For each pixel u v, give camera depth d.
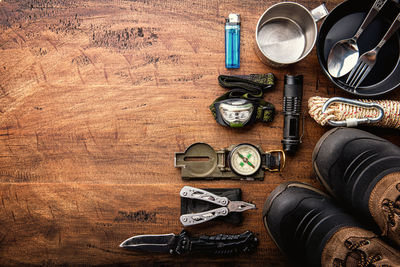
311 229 0.52
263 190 0.58
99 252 0.58
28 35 0.58
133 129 0.58
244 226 0.58
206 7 0.58
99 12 0.58
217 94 0.58
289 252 0.54
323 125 0.55
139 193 0.58
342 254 0.48
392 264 0.45
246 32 0.58
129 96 0.58
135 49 0.58
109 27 0.58
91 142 0.58
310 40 0.54
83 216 0.58
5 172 0.58
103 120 0.58
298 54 0.56
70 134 0.58
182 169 0.57
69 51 0.58
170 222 0.58
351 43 0.54
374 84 0.56
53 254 0.58
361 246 0.47
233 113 0.54
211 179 0.57
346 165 0.53
